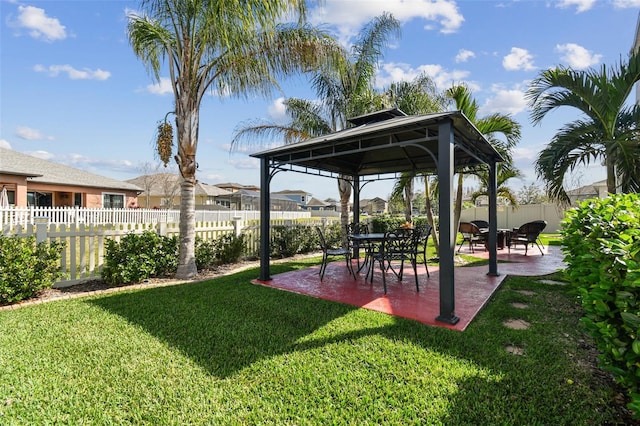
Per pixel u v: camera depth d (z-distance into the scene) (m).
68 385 2.29
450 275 3.53
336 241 10.02
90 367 2.55
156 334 3.22
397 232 5.43
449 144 3.54
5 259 4.17
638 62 5.23
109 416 1.97
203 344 2.99
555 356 2.73
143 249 5.62
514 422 1.89
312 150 5.51
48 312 3.88
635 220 2.05
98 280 5.59
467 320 3.58
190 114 6.03
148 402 2.12
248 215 22.78
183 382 2.35
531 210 16.78
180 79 5.93
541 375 2.41
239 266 7.40
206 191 29.95
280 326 3.45
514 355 2.75
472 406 2.05
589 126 5.83
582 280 2.35
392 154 7.45
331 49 6.25
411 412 2.00
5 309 4.00
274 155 5.68
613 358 1.87
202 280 5.91
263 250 5.62
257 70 6.01
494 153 5.59
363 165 8.27
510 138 7.52
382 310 3.98
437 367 2.54
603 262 1.97
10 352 2.78
